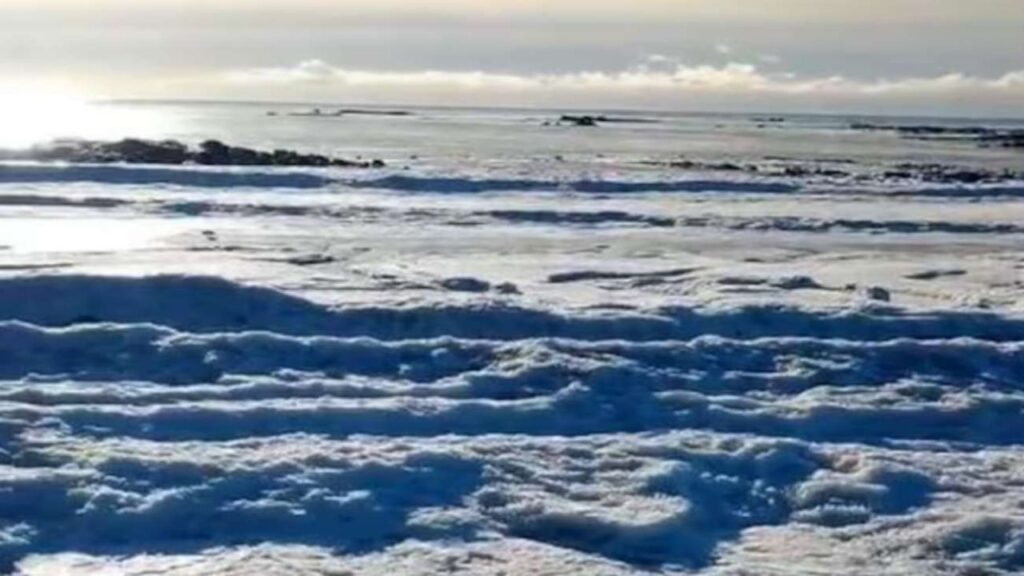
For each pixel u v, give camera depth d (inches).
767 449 412.2
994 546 347.9
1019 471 409.4
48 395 441.1
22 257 784.3
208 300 571.5
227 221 1060.5
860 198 1496.1
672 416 453.1
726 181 1609.3
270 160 1792.6
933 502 380.5
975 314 602.9
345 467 380.8
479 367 502.9
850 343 542.0
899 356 531.2
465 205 1246.3
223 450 391.5
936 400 486.9
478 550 335.6
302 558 326.6
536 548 338.0
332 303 584.1
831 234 1117.1
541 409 447.2
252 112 7253.9
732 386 494.6
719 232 1102.4
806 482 390.9
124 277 577.9
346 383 472.1
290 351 506.3
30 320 550.0
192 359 494.0
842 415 458.6
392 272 757.3
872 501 379.2
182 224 1026.1
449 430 430.3
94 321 553.6
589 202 1330.0
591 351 519.5
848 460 409.4
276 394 458.3
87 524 341.4
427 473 381.7
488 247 949.2
